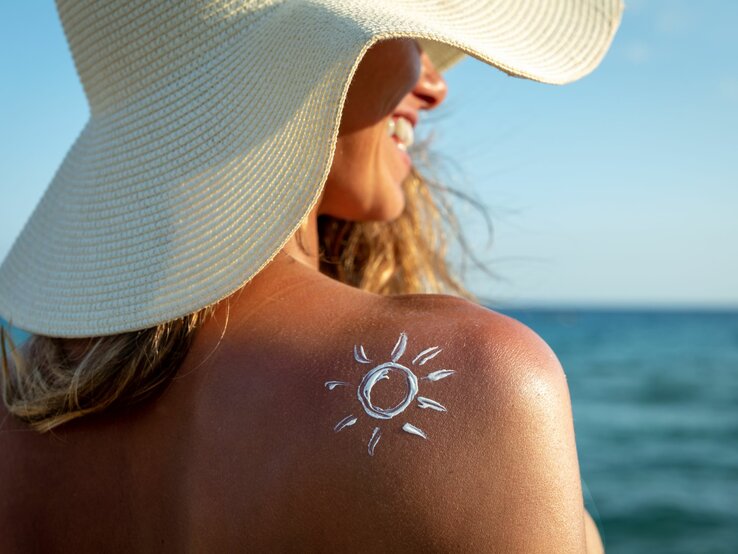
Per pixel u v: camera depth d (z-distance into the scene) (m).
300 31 0.42
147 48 0.48
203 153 0.45
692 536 5.52
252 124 0.43
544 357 0.38
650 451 8.62
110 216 0.48
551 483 0.36
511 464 0.35
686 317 46.66
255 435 0.39
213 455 0.40
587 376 15.25
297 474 0.37
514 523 0.34
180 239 0.44
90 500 0.44
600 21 0.54
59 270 0.49
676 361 17.89
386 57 0.53
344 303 0.42
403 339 0.38
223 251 0.42
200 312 0.43
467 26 0.50
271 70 0.43
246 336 0.42
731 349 21.16
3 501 0.47
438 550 0.34
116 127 0.50
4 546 0.46
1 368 0.54
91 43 0.51
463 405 0.36
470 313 0.40
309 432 0.37
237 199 0.42
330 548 0.36
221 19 0.46
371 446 0.36
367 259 0.88
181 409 0.42
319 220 0.82
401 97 0.56
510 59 0.49
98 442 0.45
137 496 0.43
